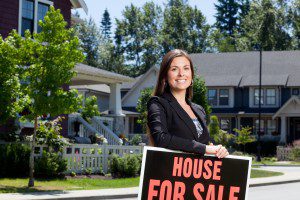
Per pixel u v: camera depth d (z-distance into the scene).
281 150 44.59
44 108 17.61
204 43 82.19
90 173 22.05
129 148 24.47
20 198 14.47
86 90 50.31
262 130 52.16
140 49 86.19
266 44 75.44
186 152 3.54
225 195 3.57
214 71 55.41
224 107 53.12
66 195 15.70
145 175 3.52
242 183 3.58
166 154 3.52
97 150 22.66
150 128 3.58
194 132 3.61
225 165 3.57
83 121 26.78
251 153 48.66
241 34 87.50
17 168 19.55
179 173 3.53
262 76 52.91
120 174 22.38
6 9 23.52
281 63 54.59
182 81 3.72
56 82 17.80
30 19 24.56
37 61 18.05
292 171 31.81
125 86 56.00
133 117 54.06
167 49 82.88
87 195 15.95
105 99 55.16
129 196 17.05
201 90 32.31
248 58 56.38
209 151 3.52
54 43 18.27
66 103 17.72
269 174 28.34
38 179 19.48
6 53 18.03
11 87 17.92
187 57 3.76
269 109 51.53
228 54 57.62
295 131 51.22
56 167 19.89
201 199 3.54
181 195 3.53
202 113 3.82
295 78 52.09
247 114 51.41
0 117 18.00
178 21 82.50
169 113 3.60
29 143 20.56
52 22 18.27
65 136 25.23
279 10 75.75
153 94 3.79
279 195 18.58
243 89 52.72
